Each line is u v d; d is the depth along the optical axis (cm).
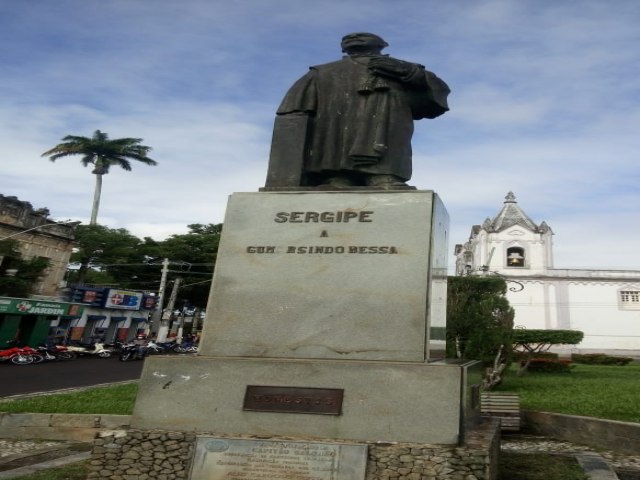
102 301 3012
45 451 632
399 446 338
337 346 389
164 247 3534
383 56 502
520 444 666
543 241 4300
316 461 340
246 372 378
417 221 411
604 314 4088
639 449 599
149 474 357
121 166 4022
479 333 1148
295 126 489
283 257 421
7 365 1911
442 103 503
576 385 1155
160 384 384
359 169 472
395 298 392
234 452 350
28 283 2489
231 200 448
